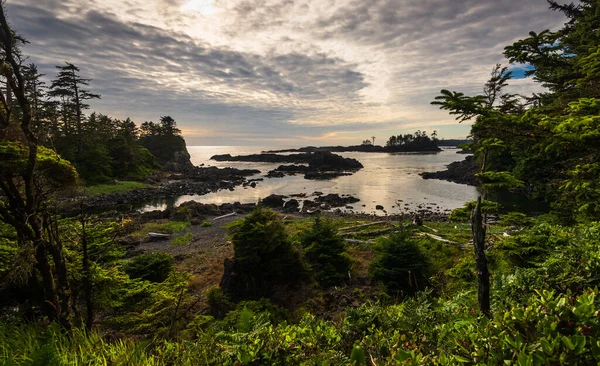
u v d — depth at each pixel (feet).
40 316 17.31
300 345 9.71
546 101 28.71
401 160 381.60
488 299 10.52
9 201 14.67
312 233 46.73
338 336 10.50
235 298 36.11
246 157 492.13
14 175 14.57
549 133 14.53
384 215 104.06
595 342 5.29
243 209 119.85
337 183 195.72
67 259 19.60
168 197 156.46
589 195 18.12
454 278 25.18
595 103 12.46
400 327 10.90
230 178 225.76
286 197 151.64
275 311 29.35
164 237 77.66
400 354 6.70
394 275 34.96
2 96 13.96
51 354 8.83
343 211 113.29
